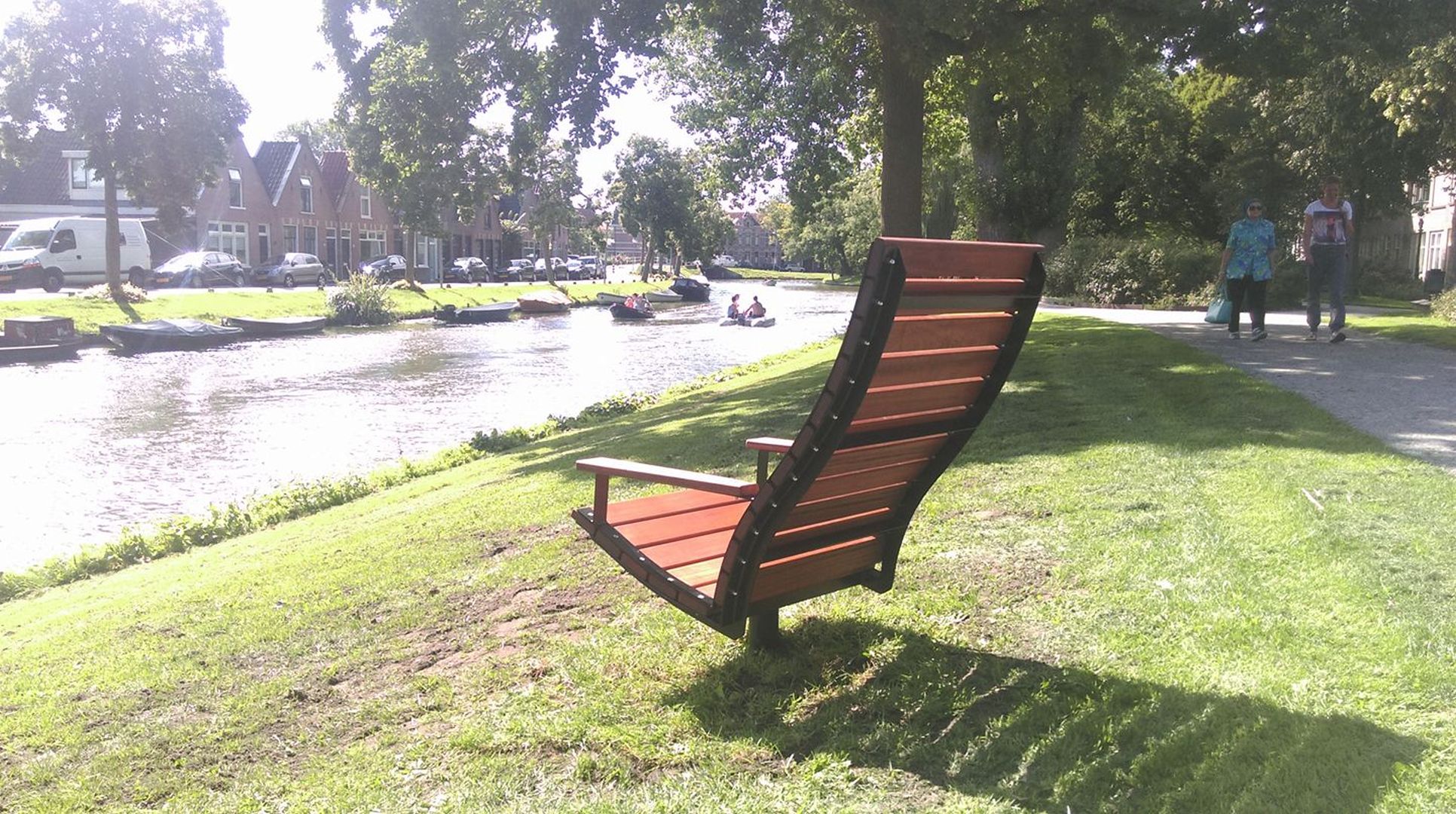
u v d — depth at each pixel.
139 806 3.70
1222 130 37.44
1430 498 5.04
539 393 24.28
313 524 10.60
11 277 40.12
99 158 37.78
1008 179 30.89
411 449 17.53
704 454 9.73
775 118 21.50
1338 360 11.02
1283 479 5.65
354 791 3.50
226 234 58.97
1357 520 4.78
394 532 8.34
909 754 3.24
